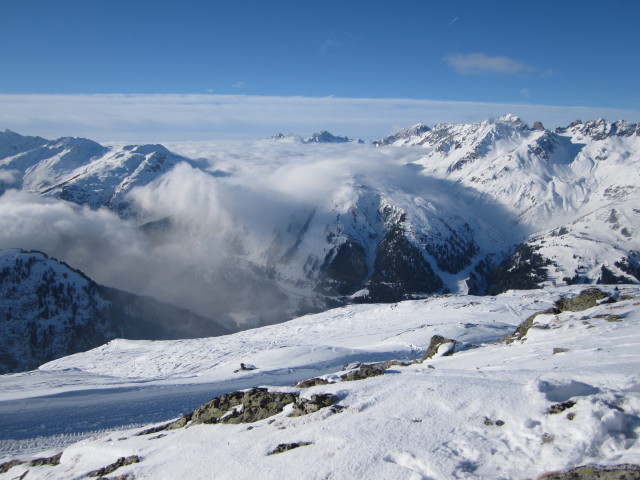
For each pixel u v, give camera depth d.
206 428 13.89
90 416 27.53
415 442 9.69
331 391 13.41
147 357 70.56
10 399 33.56
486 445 9.16
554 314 23.36
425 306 88.25
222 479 10.43
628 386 10.16
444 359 22.59
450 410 10.62
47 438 23.38
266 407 13.95
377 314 90.88
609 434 8.55
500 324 65.38
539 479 7.95
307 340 75.12
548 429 9.10
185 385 39.00
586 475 7.69
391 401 11.88
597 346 15.58
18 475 15.54
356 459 9.56
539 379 10.83
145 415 27.89
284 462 10.26
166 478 11.33
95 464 14.06
